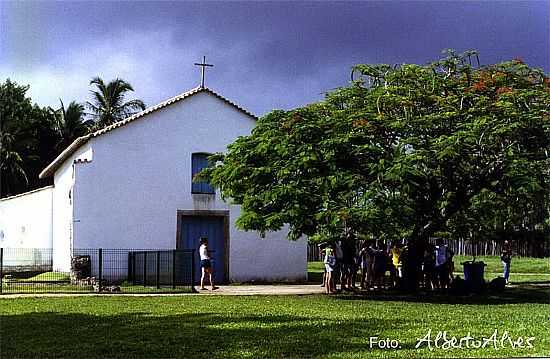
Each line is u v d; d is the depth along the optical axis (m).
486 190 21.88
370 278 23.17
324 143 19.75
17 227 33.88
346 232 21.16
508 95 20.42
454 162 20.30
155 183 28.09
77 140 28.03
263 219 20.28
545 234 41.06
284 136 20.67
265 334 12.87
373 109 21.27
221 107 29.16
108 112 58.06
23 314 15.98
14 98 53.66
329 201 19.75
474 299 20.45
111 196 27.48
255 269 28.95
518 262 38.91
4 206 34.06
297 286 26.89
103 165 27.50
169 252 24.38
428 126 20.27
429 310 16.92
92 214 27.19
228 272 28.55
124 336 12.70
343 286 23.05
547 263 37.84
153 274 25.55
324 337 12.53
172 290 23.34
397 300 20.05
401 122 20.11
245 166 20.94
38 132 55.47
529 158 21.03
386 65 22.61
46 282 25.34
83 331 13.33
